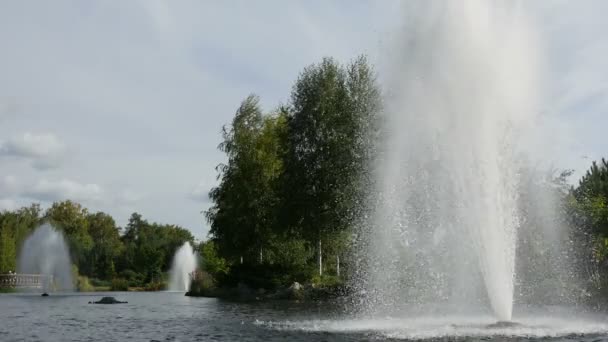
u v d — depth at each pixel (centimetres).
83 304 3559
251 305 3250
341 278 4372
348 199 4134
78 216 11750
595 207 3141
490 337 1417
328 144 4388
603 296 2747
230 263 6172
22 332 1811
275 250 5181
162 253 10044
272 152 5347
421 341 1375
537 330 1536
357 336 1497
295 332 1636
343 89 4550
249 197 5169
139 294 5803
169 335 1664
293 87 4725
